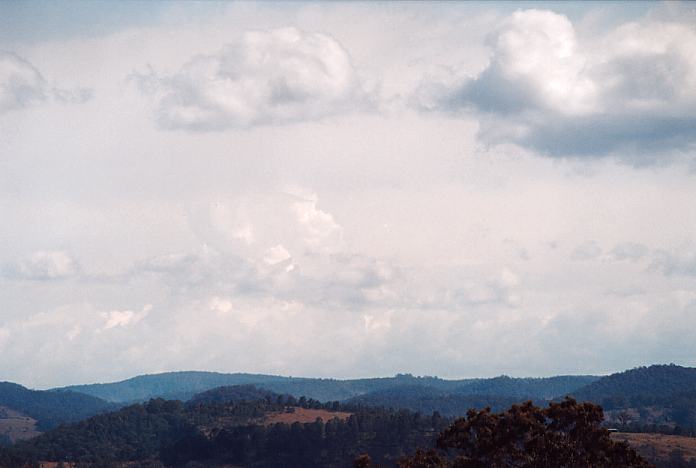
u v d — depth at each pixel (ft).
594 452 309.63
